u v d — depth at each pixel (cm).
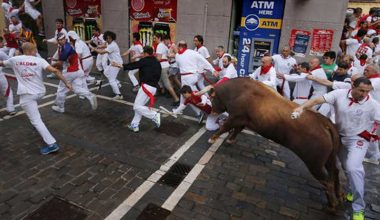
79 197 398
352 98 366
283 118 402
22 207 373
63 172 452
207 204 402
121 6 1075
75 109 709
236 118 483
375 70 499
